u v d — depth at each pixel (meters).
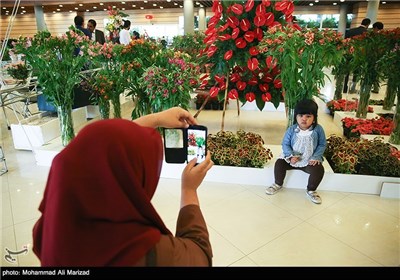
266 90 3.65
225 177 2.70
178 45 6.60
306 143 2.41
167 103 2.87
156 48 3.27
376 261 1.73
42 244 0.53
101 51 3.25
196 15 13.52
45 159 3.11
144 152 0.54
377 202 2.37
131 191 0.51
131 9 13.20
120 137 0.51
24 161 3.24
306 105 2.37
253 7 3.12
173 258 0.55
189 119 1.05
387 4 10.64
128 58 3.25
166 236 0.58
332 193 2.51
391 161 2.55
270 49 2.75
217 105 5.17
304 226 2.07
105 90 3.32
